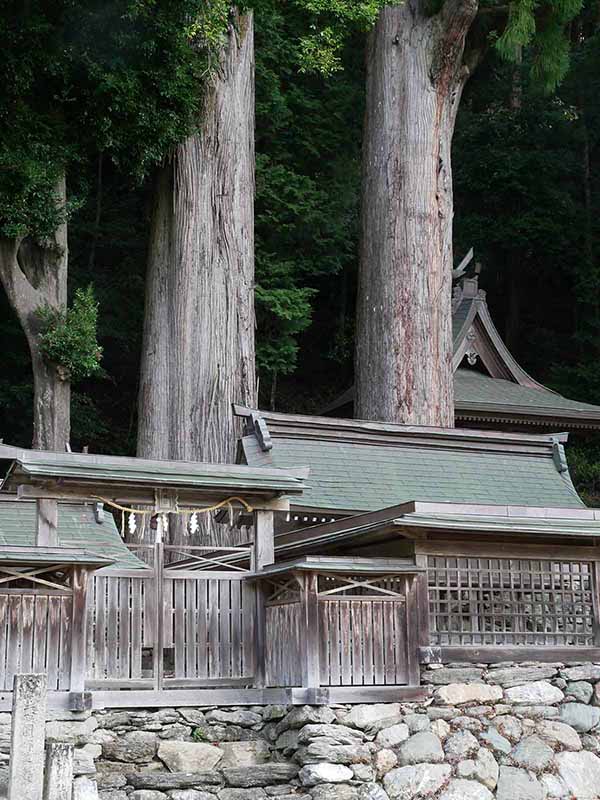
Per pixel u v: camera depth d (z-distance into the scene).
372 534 10.27
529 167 34.19
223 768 9.09
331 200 29.05
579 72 34.44
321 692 9.25
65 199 20.70
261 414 15.93
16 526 13.14
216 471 10.02
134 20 19.27
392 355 21.83
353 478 15.45
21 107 19.42
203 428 20.58
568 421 23.88
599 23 34.72
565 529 10.34
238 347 21.31
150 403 21.81
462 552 10.32
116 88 19.38
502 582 10.54
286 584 9.88
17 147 19.48
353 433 16.39
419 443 16.80
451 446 17.03
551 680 10.29
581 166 35.78
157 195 22.64
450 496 15.69
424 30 23.06
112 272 28.89
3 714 8.52
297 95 29.31
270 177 27.56
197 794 8.74
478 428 23.94
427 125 22.88
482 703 9.89
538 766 9.82
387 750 9.30
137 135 20.42
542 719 10.07
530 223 33.81
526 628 10.72
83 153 20.80
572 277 35.69
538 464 17.36
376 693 9.52
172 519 19.45
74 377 20.34
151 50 19.58
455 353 24.34
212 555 13.64
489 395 23.56
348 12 20.36
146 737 9.16
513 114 35.25
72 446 27.34
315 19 21.92
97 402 28.61
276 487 10.12
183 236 21.44
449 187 23.16
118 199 29.02
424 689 9.72
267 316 27.33
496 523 10.13
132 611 9.50
